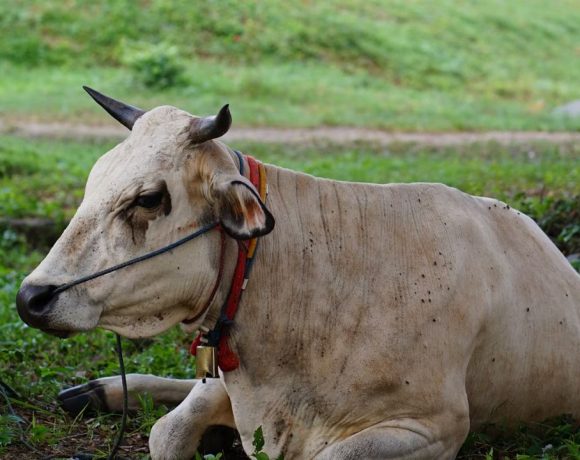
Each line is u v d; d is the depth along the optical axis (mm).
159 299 4469
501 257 5105
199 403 5090
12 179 15266
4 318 8039
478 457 5172
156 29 30844
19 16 30172
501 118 26891
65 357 7086
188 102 25422
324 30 33562
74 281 4320
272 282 4680
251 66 30438
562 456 5180
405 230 4887
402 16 37750
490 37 38500
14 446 5438
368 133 23234
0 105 24047
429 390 4641
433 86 31906
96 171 4504
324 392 4656
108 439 5562
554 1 46656
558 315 5277
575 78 36062
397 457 4520
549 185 12758
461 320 4773
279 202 4770
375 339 4641
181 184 4422
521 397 5203
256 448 4602
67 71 28188
